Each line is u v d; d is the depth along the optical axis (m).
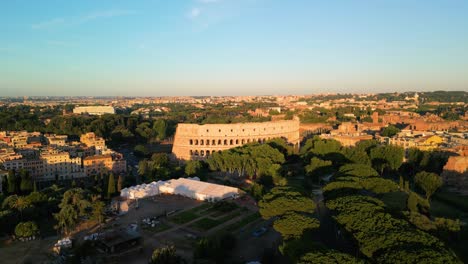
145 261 174.50
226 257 174.75
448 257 118.44
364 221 153.00
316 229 185.50
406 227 145.62
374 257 135.25
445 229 165.00
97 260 173.38
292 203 185.75
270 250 175.50
